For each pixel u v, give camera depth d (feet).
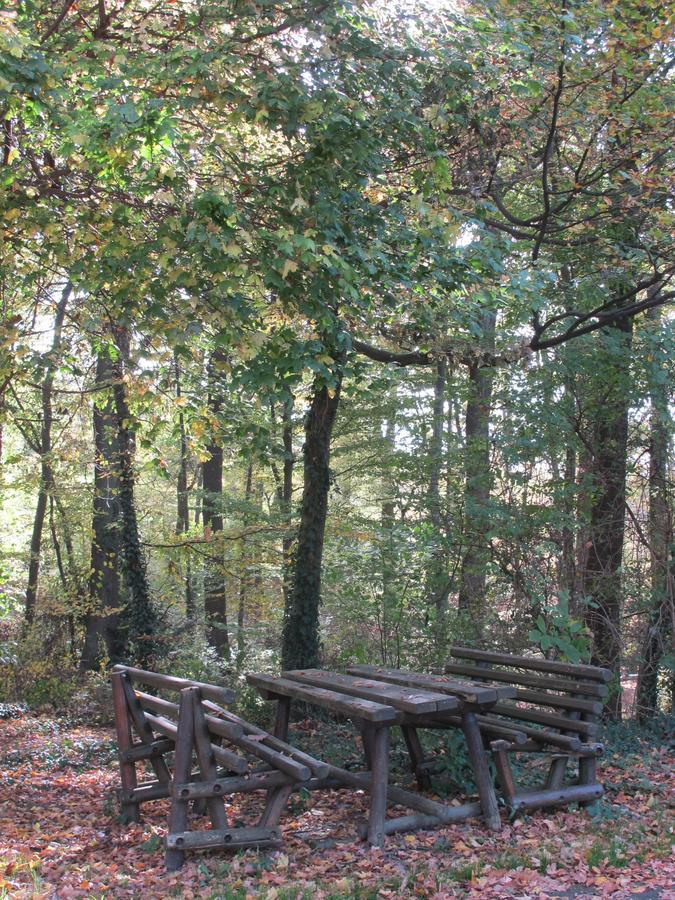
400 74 25.34
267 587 64.59
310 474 38.88
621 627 35.55
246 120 23.13
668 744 26.32
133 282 24.32
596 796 19.99
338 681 21.29
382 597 40.27
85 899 15.03
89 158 24.29
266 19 23.90
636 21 31.12
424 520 42.27
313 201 24.67
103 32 24.95
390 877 15.55
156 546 54.90
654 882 15.10
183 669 43.04
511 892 14.62
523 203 42.52
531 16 29.94
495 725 20.44
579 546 38.68
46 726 40.42
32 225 24.64
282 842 17.56
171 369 32.94
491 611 38.96
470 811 18.67
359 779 19.45
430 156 26.22
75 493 60.75
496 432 40.37
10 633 57.31
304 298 24.39
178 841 16.78
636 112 31.40
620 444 40.45
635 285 37.65
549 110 33.42
